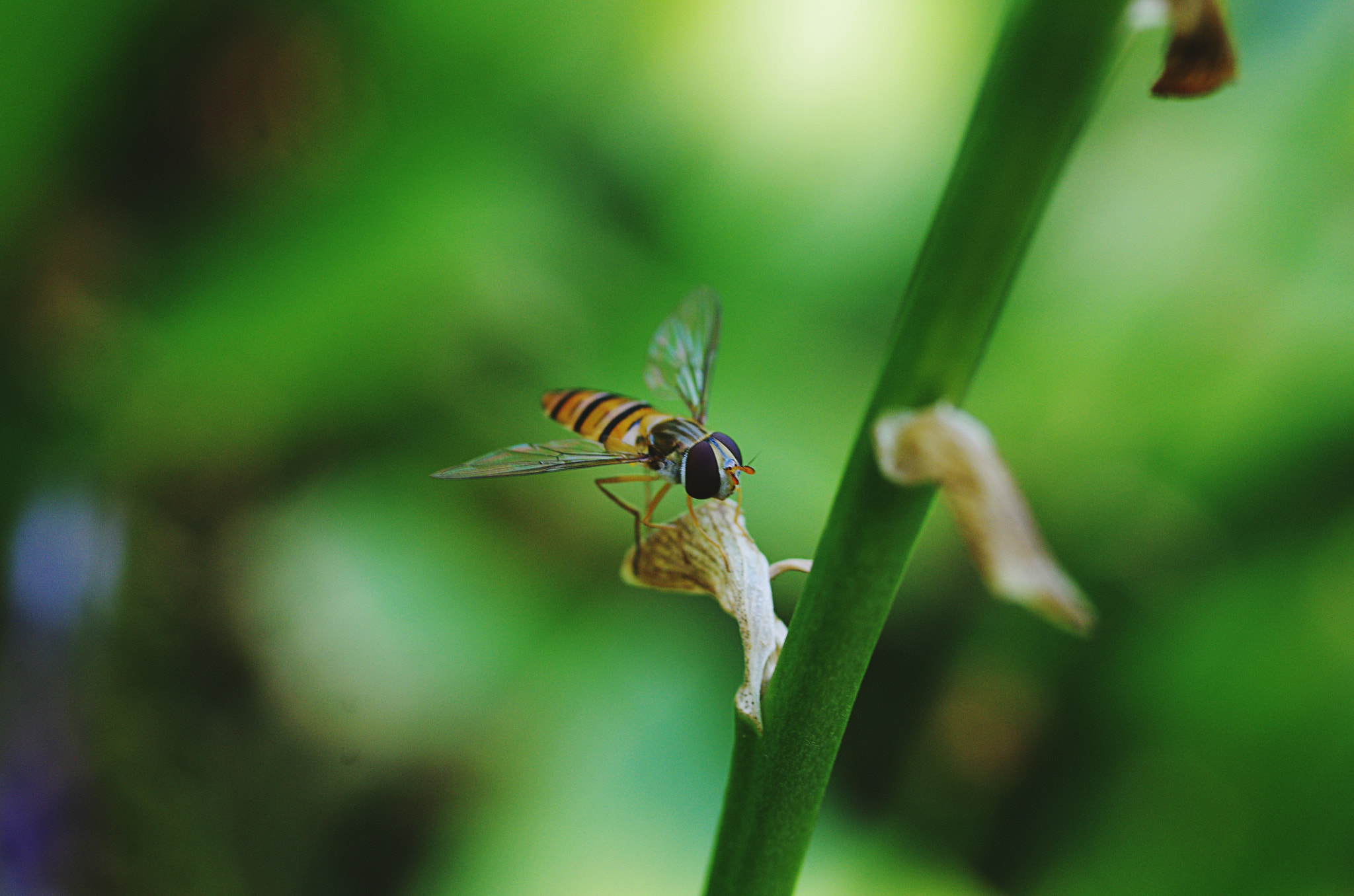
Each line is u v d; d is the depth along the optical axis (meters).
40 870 0.18
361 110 0.21
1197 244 0.21
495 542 0.22
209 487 0.21
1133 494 0.21
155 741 0.19
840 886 0.20
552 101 0.22
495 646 0.21
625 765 0.20
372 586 0.21
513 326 0.21
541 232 0.22
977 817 0.20
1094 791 0.20
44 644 0.19
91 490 0.20
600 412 0.17
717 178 0.22
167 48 0.20
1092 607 0.21
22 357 0.20
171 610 0.19
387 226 0.21
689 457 0.17
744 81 0.22
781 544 0.20
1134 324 0.21
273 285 0.21
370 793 0.20
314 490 0.21
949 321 0.12
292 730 0.20
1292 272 0.21
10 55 0.19
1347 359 0.21
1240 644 0.20
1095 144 0.23
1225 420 0.21
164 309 0.21
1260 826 0.20
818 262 0.22
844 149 0.22
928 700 0.21
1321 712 0.20
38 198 0.20
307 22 0.20
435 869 0.20
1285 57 0.21
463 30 0.21
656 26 0.22
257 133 0.20
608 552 0.21
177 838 0.19
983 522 0.11
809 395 0.21
